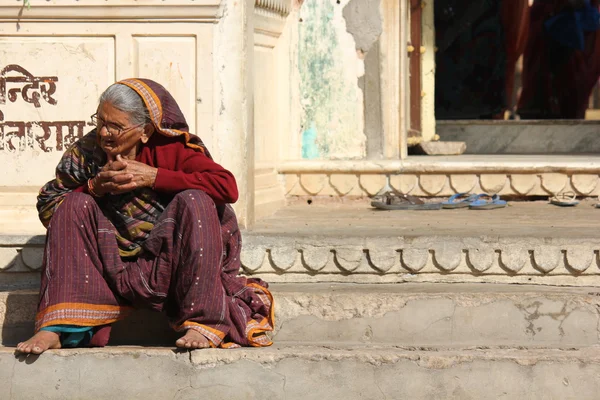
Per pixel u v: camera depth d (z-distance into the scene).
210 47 5.97
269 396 4.92
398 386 4.91
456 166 8.27
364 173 8.32
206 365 4.89
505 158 9.02
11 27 6.06
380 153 8.50
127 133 4.88
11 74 6.11
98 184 4.93
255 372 4.91
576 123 11.15
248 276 5.83
